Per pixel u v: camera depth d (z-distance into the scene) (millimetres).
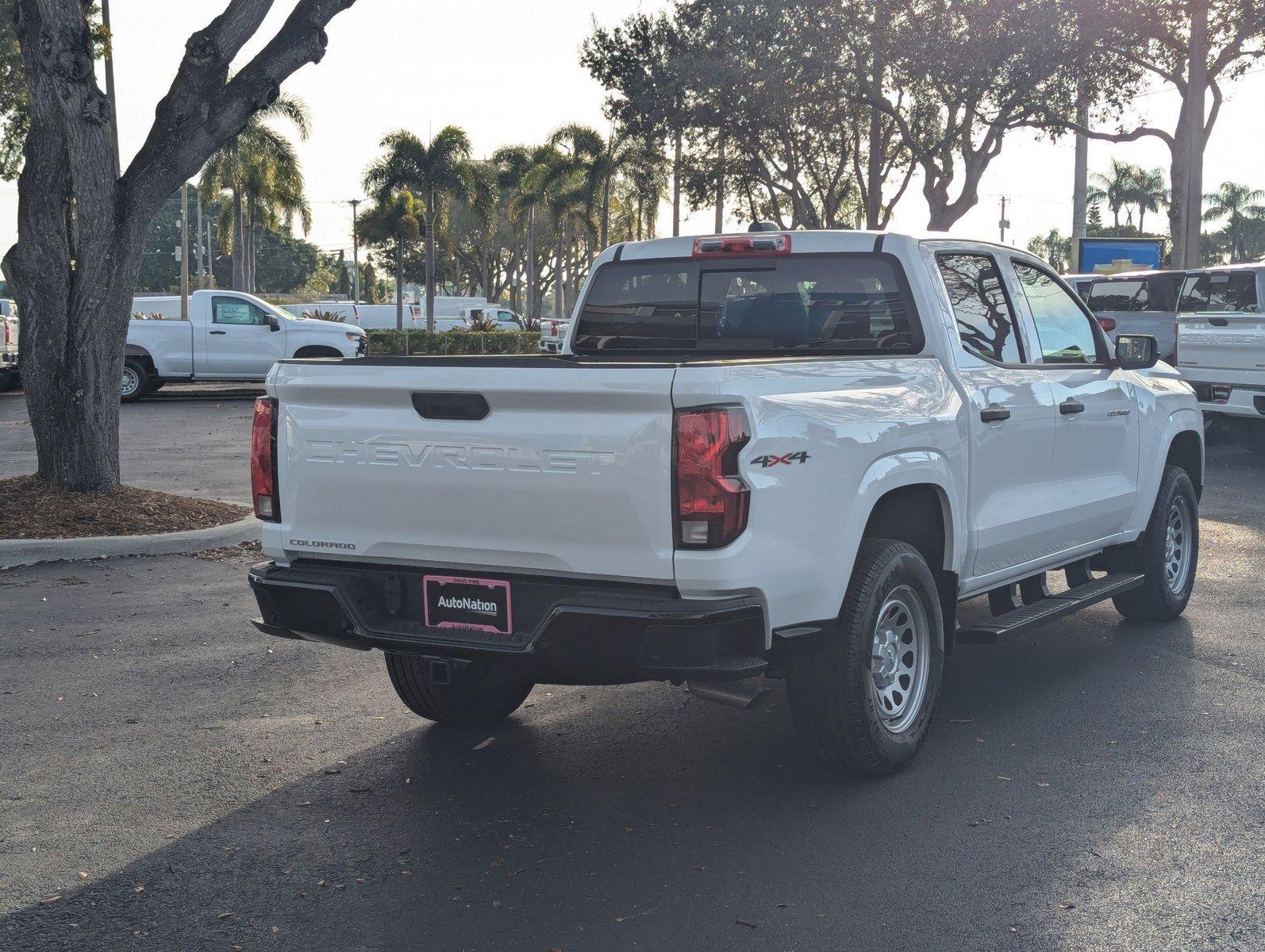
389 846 4379
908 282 5504
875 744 4844
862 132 33188
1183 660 6719
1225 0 25812
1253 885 3996
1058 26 25562
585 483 4184
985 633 5500
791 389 4367
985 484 5590
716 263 5996
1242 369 14625
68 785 4965
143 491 10820
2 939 3723
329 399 4660
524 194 65812
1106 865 4156
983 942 3646
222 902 3961
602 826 4547
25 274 10344
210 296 25875
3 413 22234
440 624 4570
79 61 10008
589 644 4180
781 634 4332
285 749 5391
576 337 6410
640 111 30391
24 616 7688
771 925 3766
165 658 6797
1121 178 87938
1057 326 6586
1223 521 11141
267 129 54219
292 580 4703
